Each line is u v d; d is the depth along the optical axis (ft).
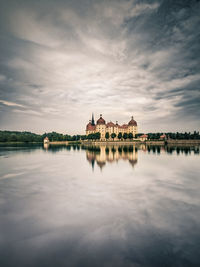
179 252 21.33
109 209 34.19
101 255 21.03
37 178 61.52
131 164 93.35
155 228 26.86
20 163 98.99
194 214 31.68
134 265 19.30
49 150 212.23
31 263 19.95
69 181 56.95
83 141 498.69
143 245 22.70
